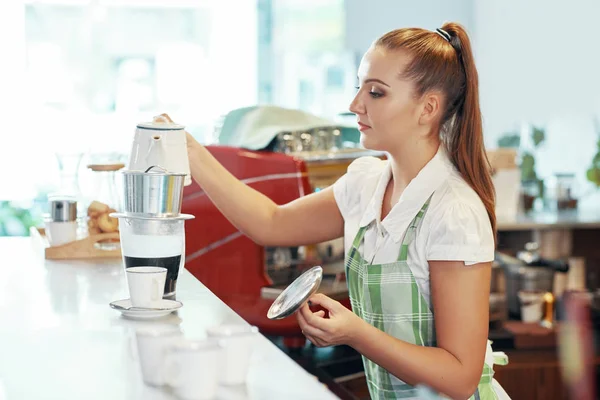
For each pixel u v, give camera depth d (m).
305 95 6.10
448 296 1.70
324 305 1.62
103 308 1.63
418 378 1.65
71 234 2.31
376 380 1.87
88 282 1.92
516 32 5.76
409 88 1.80
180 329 1.45
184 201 2.98
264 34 6.05
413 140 1.84
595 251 4.36
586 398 3.58
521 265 3.85
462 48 1.84
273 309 1.61
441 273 1.71
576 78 5.11
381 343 1.63
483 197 1.80
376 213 1.88
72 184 2.38
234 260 3.00
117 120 5.69
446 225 1.71
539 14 5.48
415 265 1.79
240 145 3.11
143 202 1.61
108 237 2.34
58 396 1.10
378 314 1.83
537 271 3.78
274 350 1.35
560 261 3.82
